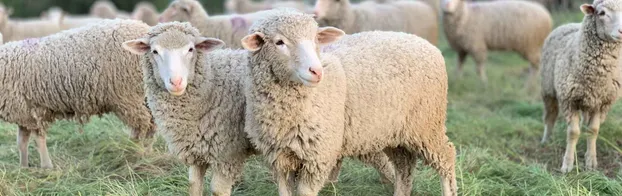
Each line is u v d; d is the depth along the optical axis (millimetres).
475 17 10570
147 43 4828
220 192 5059
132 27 6254
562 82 6727
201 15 8445
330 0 9336
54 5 28016
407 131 5156
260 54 4512
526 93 10305
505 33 10531
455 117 8633
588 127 6781
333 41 4648
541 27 10500
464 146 7383
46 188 6105
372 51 5047
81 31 6293
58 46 6246
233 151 5027
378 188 6016
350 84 4852
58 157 6938
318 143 4656
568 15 14172
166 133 4977
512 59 12992
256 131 4730
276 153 4730
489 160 6801
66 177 6387
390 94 4953
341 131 4805
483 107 9516
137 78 6219
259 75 4543
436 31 10797
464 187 5879
